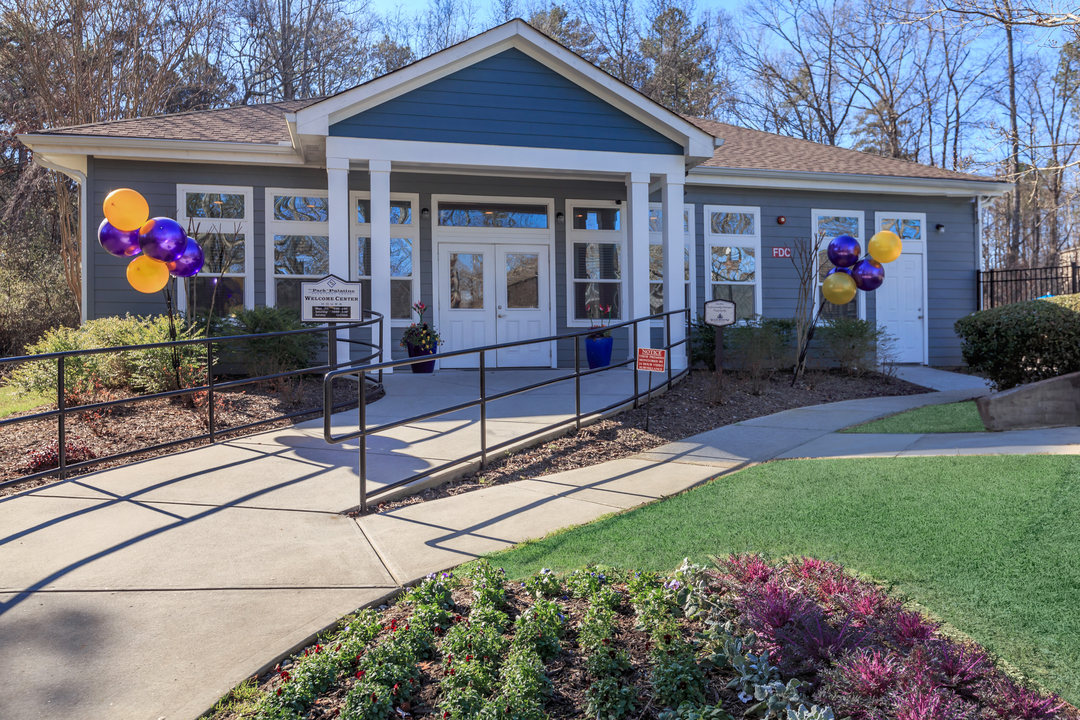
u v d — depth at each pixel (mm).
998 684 2400
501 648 2904
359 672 2668
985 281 14648
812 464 5848
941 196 14430
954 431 7109
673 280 11039
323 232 11641
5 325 17891
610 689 2547
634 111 10797
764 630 2818
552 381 6914
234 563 3963
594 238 12930
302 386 8875
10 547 4172
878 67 30094
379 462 6109
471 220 12492
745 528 4367
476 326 12484
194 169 11117
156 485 5449
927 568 3590
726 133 16297
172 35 23203
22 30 19625
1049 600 3178
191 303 10953
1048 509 4242
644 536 4324
